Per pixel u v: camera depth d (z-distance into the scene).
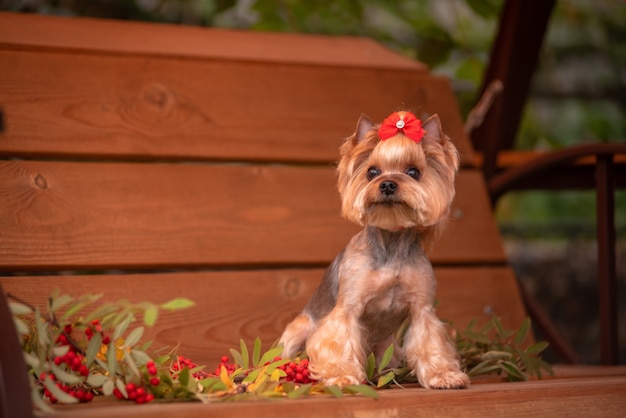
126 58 4.01
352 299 2.74
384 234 2.77
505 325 4.01
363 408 2.30
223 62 4.23
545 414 2.51
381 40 6.07
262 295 3.71
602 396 2.60
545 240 6.43
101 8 5.57
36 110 3.70
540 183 4.69
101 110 3.83
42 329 2.34
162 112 3.95
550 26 6.51
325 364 2.64
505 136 4.84
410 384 2.83
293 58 4.41
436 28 6.18
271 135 4.11
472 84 6.23
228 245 3.78
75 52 3.95
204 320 3.57
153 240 3.66
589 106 6.51
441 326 2.78
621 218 6.48
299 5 5.86
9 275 3.49
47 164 3.61
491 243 4.22
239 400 2.31
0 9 5.32
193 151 3.93
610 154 3.93
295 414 2.22
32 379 2.34
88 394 2.42
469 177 4.39
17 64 3.75
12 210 3.45
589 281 6.39
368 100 4.38
